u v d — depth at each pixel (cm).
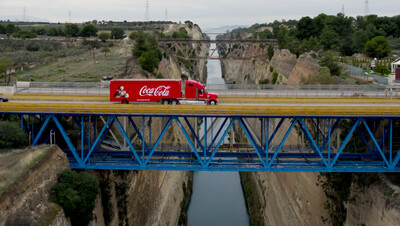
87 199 3459
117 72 8600
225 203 7531
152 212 5506
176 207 6800
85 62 10344
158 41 12888
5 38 13700
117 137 5091
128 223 4566
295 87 6147
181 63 15012
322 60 8112
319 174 4997
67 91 5831
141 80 4500
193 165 3838
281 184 6475
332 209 4722
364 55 10981
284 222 6131
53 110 3762
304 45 10606
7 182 2909
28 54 11119
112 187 4266
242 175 8619
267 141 3766
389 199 3703
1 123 3772
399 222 3494
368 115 3709
